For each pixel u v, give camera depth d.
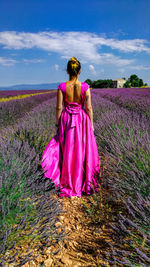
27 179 1.93
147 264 1.19
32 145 2.89
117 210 1.88
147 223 1.45
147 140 2.33
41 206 1.64
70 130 2.23
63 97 2.25
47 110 6.60
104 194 2.17
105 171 2.55
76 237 1.59
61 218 1.84
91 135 2.31
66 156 2.22
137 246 1.33
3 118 6.79
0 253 1.19
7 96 23.95
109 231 1.60
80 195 2.21
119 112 4.74
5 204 1.50
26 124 3.75
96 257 1.39
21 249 1.39
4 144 2.46
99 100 9.54
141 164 2.06
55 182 2.23
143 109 6.64
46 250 1.44
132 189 1.81
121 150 2.41
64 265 1.32
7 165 1.92
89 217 1.85
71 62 2.12
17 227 1.37
